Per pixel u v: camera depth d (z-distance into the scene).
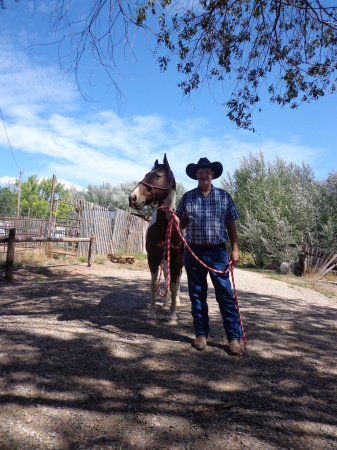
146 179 4.25
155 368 3.17
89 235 13.69
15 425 2.21
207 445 2.13
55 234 13.00
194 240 3.69
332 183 17.50
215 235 3.63
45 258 11.15
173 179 4.39
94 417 2.36
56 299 5.73
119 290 6.93
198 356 3.55
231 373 3.19
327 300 8.59
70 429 2.22
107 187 35.94
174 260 4.45
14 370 2.91
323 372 3.40
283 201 18.31
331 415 2.57
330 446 2.19
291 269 15.04
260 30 6.13
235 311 3.71
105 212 14.77
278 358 3.68
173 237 4.27
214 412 2.51
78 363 3.13
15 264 9.46
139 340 3.88
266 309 6.27
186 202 3.77
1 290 6.35
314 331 4.96
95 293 6.44
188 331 4.36
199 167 3.70
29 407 2.41
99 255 13.91
